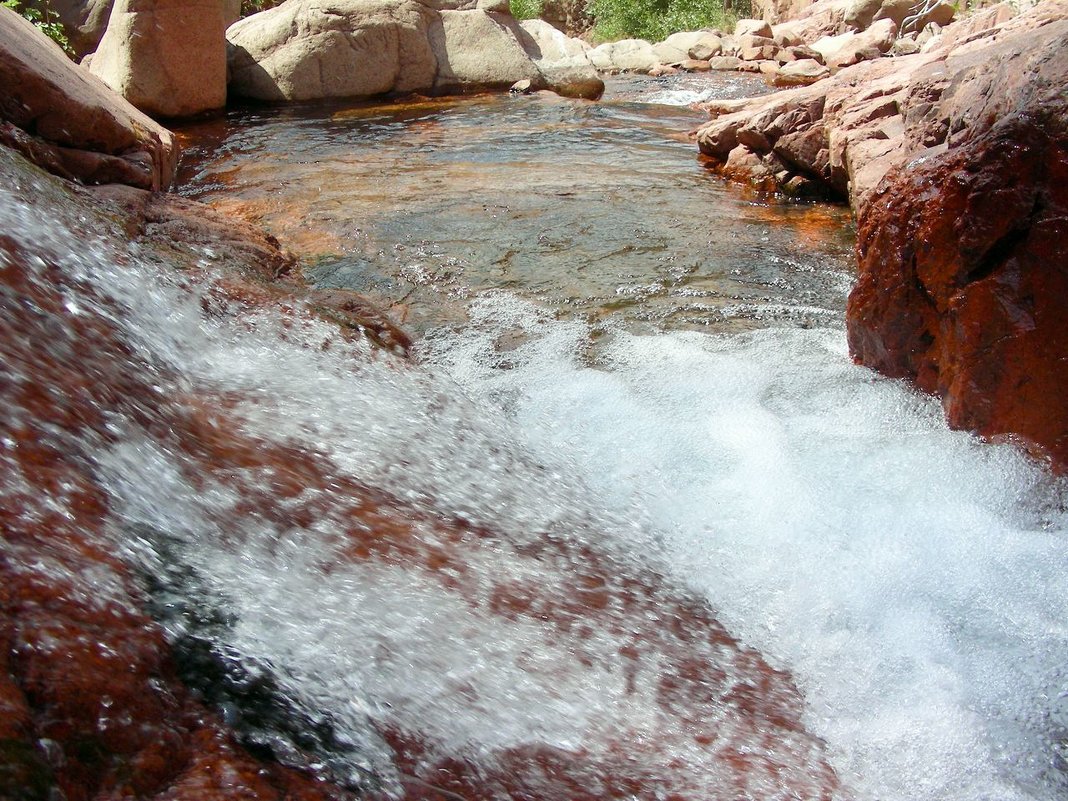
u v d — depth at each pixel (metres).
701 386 4.77
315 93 14.48
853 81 9.30
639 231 7.32
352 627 2.38
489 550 3.12
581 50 16.20
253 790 1.76
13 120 5.85
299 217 7.48
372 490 3.17
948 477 3.92
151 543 2.26
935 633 3.21
